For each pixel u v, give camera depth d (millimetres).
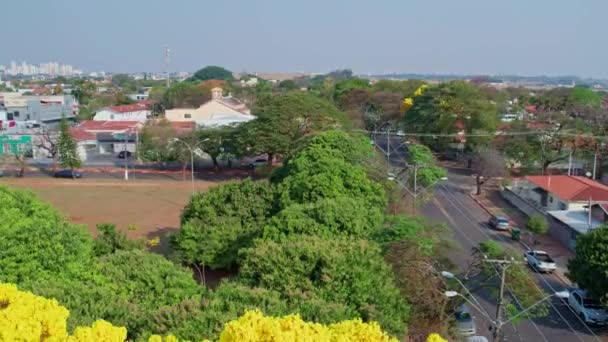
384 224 22719
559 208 35344
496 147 49219
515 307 19938
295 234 20953
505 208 40125
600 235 21984
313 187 25922
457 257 28797
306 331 8875
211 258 26203
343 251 18266
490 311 22094
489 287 22406
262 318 8883
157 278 18266
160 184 49500
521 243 32344
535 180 38938
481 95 61656
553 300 24141
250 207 27438
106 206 41344
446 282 20625
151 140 54219
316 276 17609
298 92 57906
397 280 19375
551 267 27406
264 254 18297
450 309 20531
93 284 17719
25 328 9977
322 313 14906
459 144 56250
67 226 21172
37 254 18594
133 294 17766
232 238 26328
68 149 51594
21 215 20781
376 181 30312
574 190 35312
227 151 52781
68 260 19016
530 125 55375
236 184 28656
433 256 21859
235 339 8469
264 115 49812
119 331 10242
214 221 27031
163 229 35406
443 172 39562
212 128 55844
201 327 13805
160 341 10047
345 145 32000
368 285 17062
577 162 48000
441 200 42344
